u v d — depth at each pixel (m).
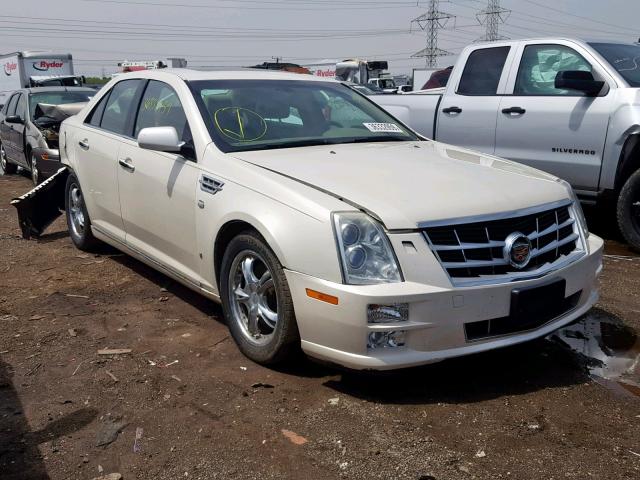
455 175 3.76
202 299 4.90
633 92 5.93
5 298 5.00
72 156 5.93
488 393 3.43
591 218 7.58
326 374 3.64
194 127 4.31
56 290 5.16
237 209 3.68
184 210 4.22
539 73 6.72
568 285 3.55
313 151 4.20
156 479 2.77
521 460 2.84
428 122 7.67
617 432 3.06
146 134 4.21
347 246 3.18
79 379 3.65
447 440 2.99
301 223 3.32
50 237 6.97
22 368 3.80
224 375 3.65
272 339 3.57
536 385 3.52
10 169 12.90
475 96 7.18
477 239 3.29
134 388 3.53
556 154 6.46
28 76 26.19
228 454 2.92
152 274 5.54
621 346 4.04
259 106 4.60
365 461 2.85
